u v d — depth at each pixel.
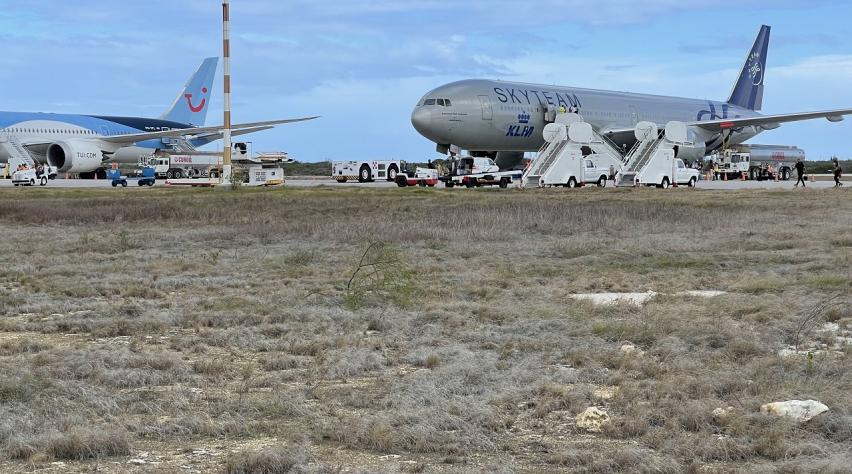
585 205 38.69
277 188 63.53
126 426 7.79
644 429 7.71
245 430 7.82
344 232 27.42
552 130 64.19
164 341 11.98
